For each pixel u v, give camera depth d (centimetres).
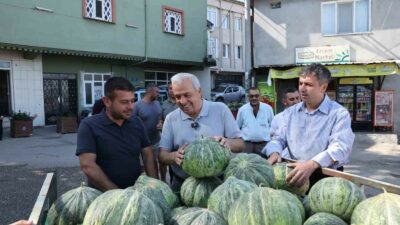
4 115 1844
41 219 224
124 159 363
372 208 208
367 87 1669
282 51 1850
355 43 1739
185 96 359
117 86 353
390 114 1614
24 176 948
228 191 236
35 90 1925
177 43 2594
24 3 1828
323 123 357
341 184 243
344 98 1700
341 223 220
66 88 2106
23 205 718
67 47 2008
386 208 203
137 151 375
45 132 1808
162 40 2497
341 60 1758
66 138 1638
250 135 748
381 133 1577
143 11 2375
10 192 804
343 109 356
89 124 361
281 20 1842
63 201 252
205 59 2756
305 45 1812
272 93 1811
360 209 216
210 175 274
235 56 4231
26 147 1403
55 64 2041
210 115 373
